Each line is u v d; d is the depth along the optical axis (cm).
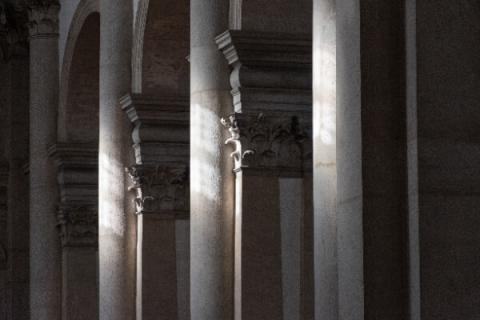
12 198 3634
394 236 1298
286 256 1981
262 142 1992
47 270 3147
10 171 3638
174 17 2411
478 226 1280
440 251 1274
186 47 2439
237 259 1975
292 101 2003
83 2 2897
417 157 1280
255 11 1977
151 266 2477
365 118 1302
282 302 1969
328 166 1464
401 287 1297
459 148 1285
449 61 1292
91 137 3078
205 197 2002
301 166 2006
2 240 3684
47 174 3136
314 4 1514
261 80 1988
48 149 3122
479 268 1280
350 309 1315
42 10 3128
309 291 1980
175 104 2450
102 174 2512
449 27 1295
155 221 2484
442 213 1277
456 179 1284
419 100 1284
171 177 2488
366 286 1291
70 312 3091
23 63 3653
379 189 1299
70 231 3095
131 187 2506
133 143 2506
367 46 1310
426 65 1288
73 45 2984
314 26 1512
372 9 1314
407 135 1298
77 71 3027
